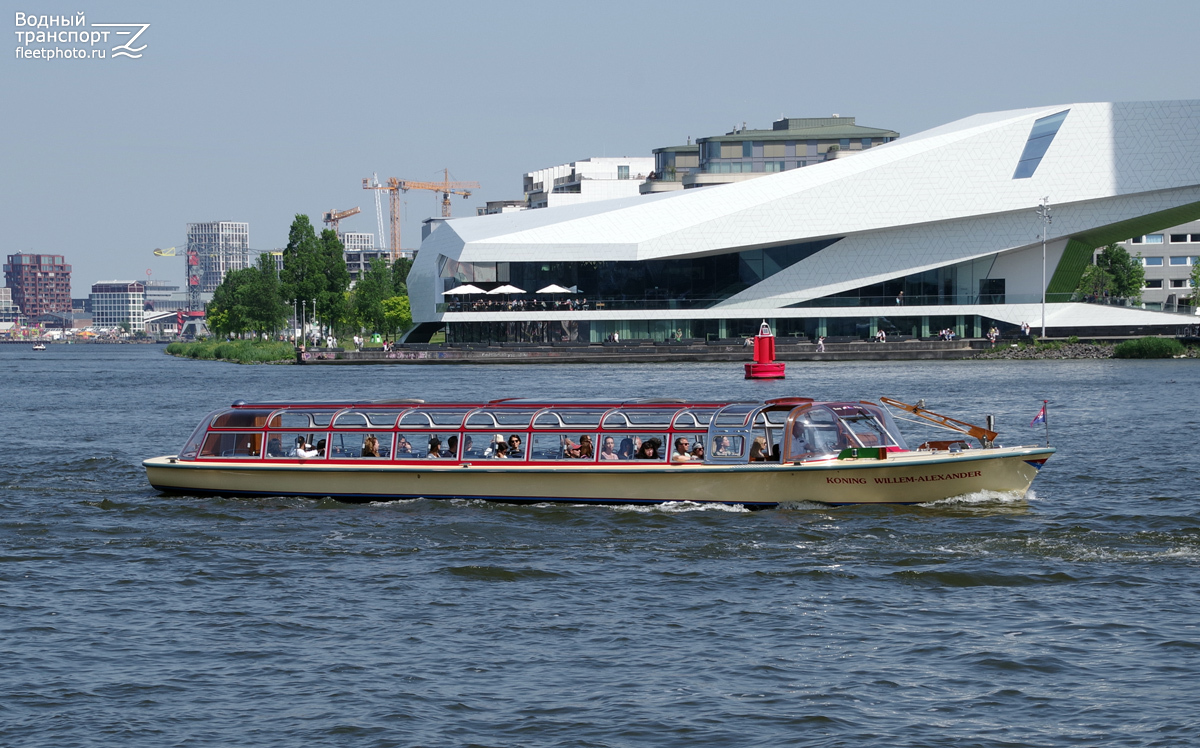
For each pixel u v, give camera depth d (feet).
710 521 143.23
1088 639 94.53
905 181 645.92
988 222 650.43
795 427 149.79
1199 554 122.52
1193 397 327.67
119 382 518.37
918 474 147.64
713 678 86.84
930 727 77.20
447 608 106.32
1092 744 74.28
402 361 637.71
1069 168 631.56
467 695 83.82
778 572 117.80
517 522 144.97
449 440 160.45
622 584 114.21
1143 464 192.95
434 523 144.97
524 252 650.84
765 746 74.49
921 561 121.49
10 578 119.24
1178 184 622.54
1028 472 151.23
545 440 157.79
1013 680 85.66
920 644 94.07
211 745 75.61
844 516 144.66
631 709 80.74
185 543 136.05
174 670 89.81
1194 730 75.82
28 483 186.80
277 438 167.02
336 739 76.23
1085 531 134.92
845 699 82.28
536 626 100.27
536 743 75.31
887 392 354.54
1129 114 627.87
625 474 151.23
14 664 91.30
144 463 171.83
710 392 358.23
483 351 625.82
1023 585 111.75
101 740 76.48
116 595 112.16
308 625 101.45
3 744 75.82
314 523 147.54
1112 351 584.40
